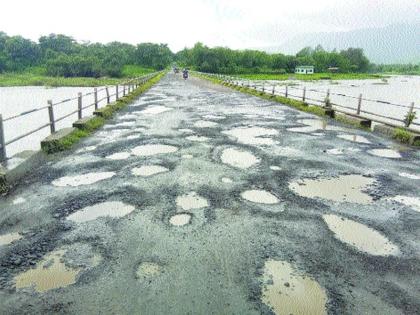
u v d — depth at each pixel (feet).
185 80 137.08
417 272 11.62
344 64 442.91
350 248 12.98
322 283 10.93
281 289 10.60
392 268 11.82
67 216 15.33
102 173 21.29
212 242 13.15
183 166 22.74
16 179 20.08
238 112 48.60
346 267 11.79
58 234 13.76
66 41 424.05
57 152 26.27
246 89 81.41
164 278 11.01
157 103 58.29
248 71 380.78
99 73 319.68
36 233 13.87
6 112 104.78
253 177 20.68
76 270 11.44
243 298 10.17
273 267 11.68
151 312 9.57
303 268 11.66
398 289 10.75
